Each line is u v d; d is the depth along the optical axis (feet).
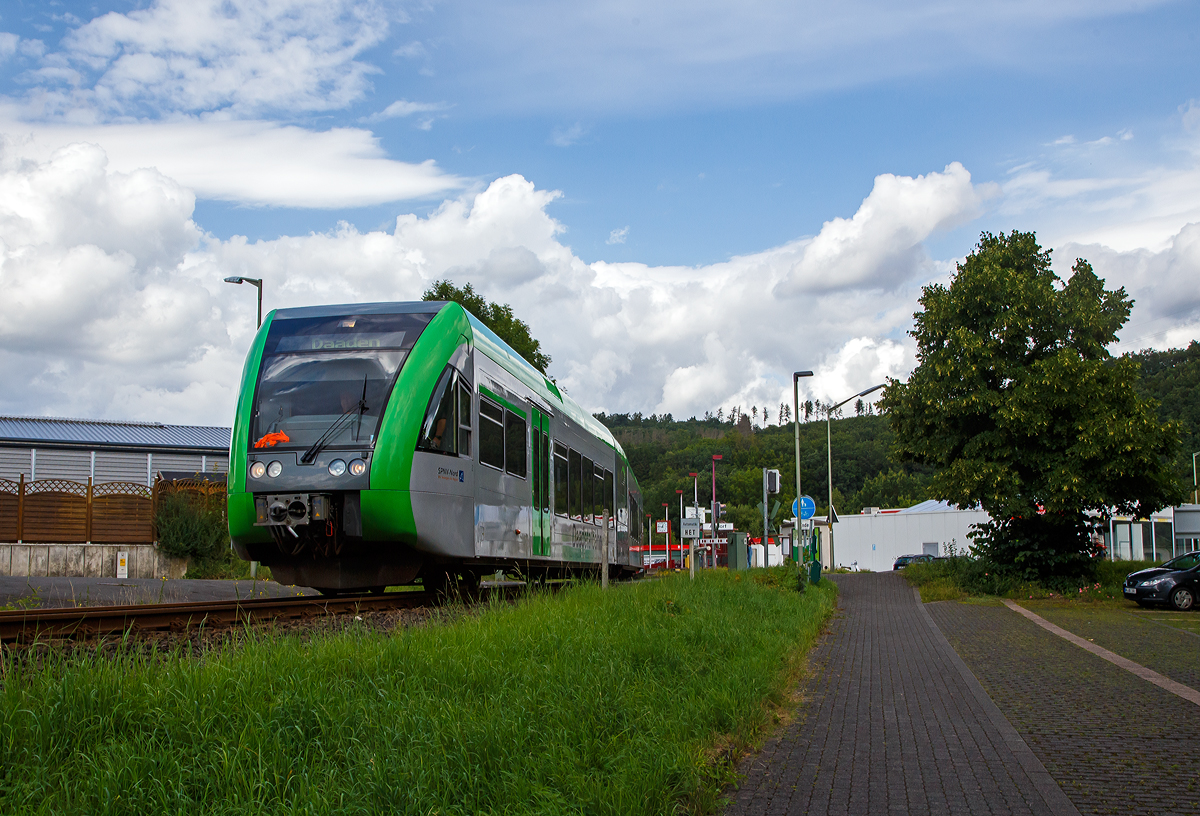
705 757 19.70
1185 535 141.79
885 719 27.09
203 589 64.64
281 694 17.88
